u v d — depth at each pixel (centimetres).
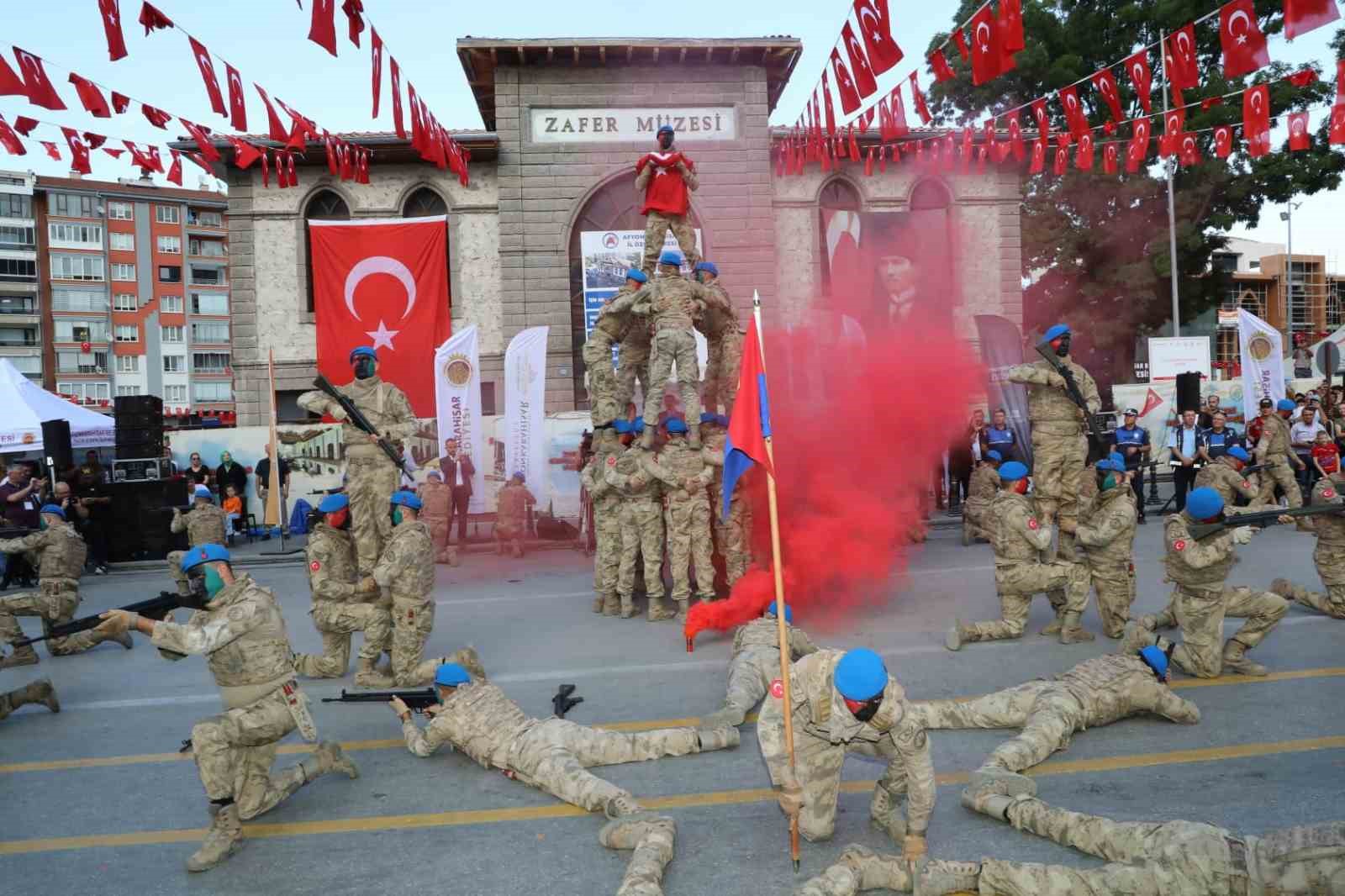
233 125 927
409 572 788
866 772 585
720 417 1072
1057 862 443
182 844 521
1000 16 816
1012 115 1312
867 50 922
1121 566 852
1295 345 4653
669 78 2445
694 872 456
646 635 976
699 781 574
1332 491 907
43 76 826
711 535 1074
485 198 2466
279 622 539
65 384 7550
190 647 502
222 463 1972
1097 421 1051
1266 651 813
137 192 7825
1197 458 1564
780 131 2461
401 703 625
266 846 510
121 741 702
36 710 795
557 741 581
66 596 987
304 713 534
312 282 2433
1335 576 905
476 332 1714
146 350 7950
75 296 7581
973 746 606
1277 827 477
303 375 2419
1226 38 799
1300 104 2534
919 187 2556
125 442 1733
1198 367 2280
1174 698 632
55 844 524
